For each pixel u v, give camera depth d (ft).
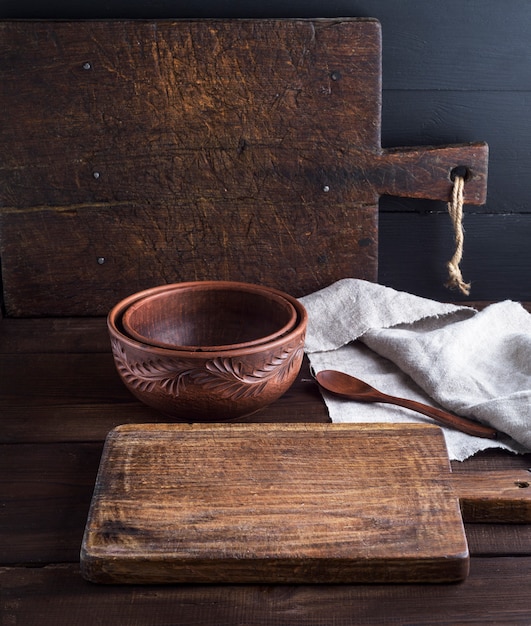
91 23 3.80
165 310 3.60
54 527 2.97
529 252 4.29
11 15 3.89
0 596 2.77
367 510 2.91
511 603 2.75
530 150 4.12
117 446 3.13
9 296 4.11
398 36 3.95
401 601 2.76
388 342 3.71
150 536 2.82
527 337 3.68
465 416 3.39
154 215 4.02
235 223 4.04
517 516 3.00
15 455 3.24
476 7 3.91
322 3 3.91
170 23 3.80
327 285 4.12
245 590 2.79
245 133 3.93
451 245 4.27
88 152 3.94
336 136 3.93
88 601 2.76
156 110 3.90
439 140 4.10
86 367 3.74
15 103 3.88
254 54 3.84
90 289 4.11
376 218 4.04
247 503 2.93
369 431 3.20
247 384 3.24
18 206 4.00
